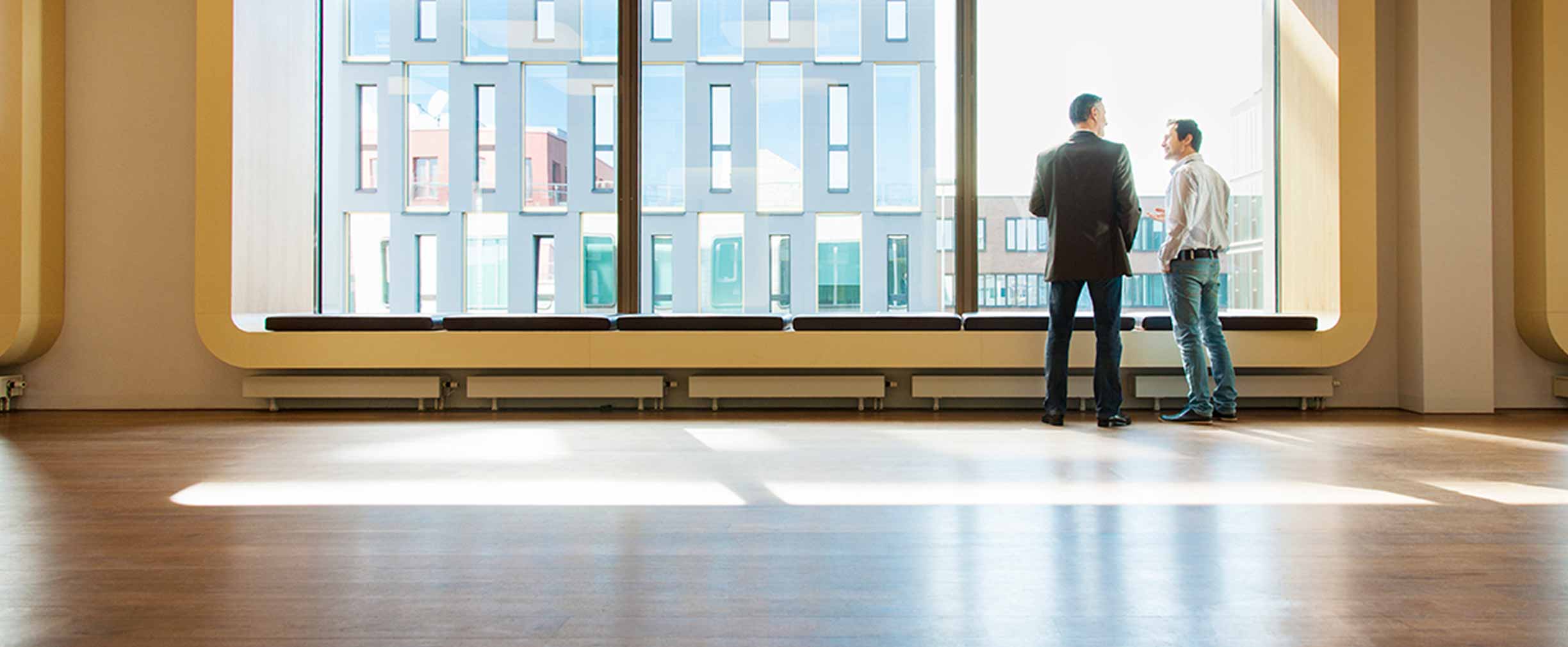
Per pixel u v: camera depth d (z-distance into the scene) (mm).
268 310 4570
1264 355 4238
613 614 1363
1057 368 3777
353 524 1962
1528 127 4332
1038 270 4820
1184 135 3879
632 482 2459
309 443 3246
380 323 4266
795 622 1325
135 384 4430
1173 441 3268
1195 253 3832
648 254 5773
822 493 2301
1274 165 4770
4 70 4141
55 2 4355
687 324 4293
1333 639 1253
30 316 4207
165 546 1773
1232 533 1869
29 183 4199
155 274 4434
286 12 4664
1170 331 4270
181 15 4441
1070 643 1237
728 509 2113
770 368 4348
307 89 4871
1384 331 4438
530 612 1372
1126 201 3646
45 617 1349
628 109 4633
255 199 4430
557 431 3570
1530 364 4457
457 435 3453
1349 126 4230
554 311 10047
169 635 1270
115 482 2475
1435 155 4227
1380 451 3010
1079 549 1742
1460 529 1897
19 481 2482
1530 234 4340
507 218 10781
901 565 1632
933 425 3764
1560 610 1374
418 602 1421
